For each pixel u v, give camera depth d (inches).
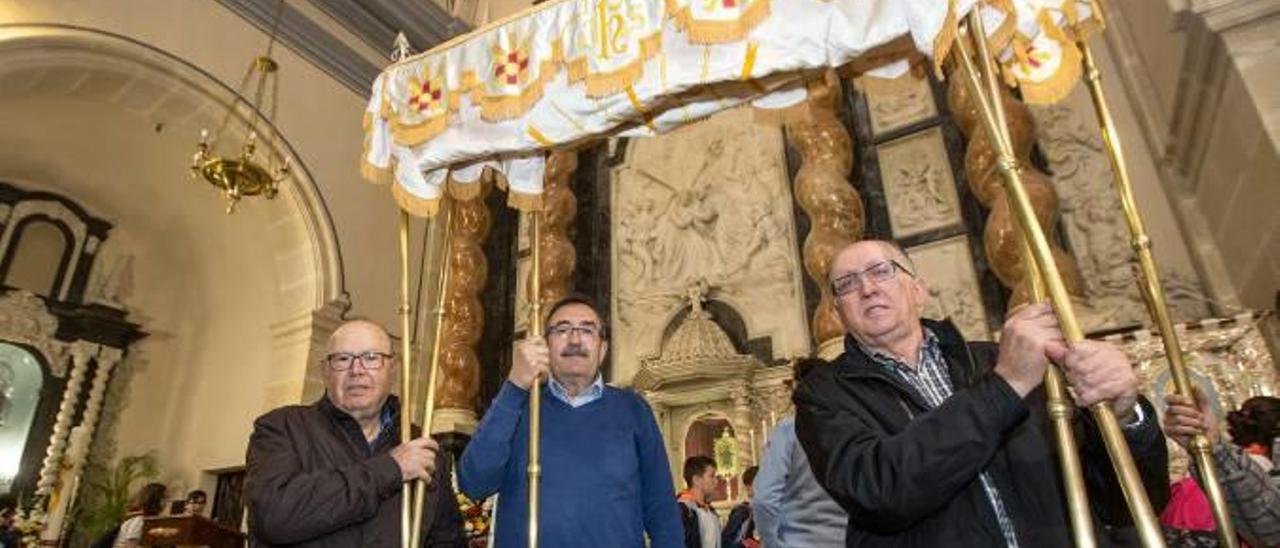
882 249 71.3
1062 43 77.0
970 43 72.9
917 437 51.7
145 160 329.1
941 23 66.9
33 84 255.8
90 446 329.1
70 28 247.0
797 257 313.6
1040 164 276.5
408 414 88.4
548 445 95.0
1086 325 225.5
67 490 305.9
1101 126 72.7
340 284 320.8
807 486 90.5
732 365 289.4
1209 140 194.9
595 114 90.0
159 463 339.9
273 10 317.7
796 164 331.9
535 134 92.6
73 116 294.4
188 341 366.3
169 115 296.4
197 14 289.9
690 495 193.6
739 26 79.7
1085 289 247.0
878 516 53.2
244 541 204.7
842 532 86.0
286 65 322.0
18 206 329.4
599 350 101.3
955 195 294.0
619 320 339.3
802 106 92.3
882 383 64.3
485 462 90.2
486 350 350.3
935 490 50.3
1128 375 49.6
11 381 316.5
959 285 278.1
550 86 93.0
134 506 264.8
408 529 79.4
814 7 78.5
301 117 322.3
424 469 81.5
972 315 270.8
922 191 301.9
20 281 327.0
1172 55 200.1
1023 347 51.2
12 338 317.1
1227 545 54.7
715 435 293.9
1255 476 68.8
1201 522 84.6
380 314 335.0
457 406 312.0
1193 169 216.5
